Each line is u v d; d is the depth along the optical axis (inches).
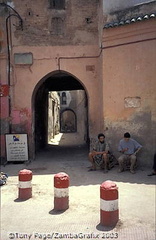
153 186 276.7
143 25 355.6
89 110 441.7
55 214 211.8
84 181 305.7
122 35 370.6
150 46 353.7
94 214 209.5
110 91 381.1
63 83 649.6
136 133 364.2
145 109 358.3
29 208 226.5
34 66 443.8
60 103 1519.4
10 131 442.9
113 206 188.4
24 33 443.2
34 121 473.1
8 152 425.7
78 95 1182.3
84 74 442.9
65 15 445.7
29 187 253.4
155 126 351.6
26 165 407.2
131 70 366.9
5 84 441.1
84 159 456.4
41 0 444.1
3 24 440.8
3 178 305.0
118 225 186.9
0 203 240.2
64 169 375.9
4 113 442.6
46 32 444.1
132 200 235.8
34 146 466.3
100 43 413.1
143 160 358.6
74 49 443.2
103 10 385.1
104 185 190.9
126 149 343.6
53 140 853.8
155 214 205.6
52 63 443.2
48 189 281.0
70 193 262.2
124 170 349.7
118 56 375.2
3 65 440.8
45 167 392.8
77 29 444.1
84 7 444.8
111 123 380.2
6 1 441.7
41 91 571.5
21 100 444.8
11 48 442.6
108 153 356.8
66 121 1699.1
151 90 354.0
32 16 444.1
